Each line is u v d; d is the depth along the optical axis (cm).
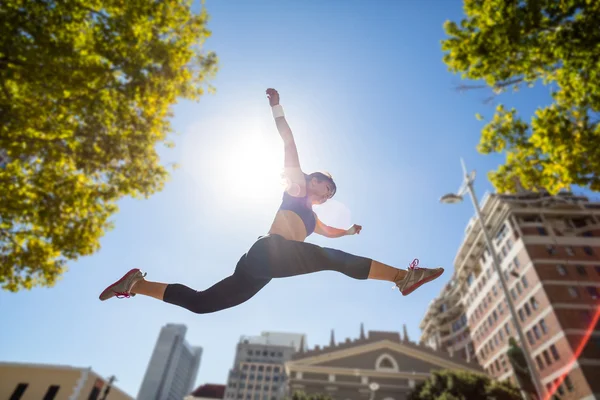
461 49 931
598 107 829
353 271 187
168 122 1019
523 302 3819
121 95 885
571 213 3962
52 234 899
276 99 222
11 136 773
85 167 905
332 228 258
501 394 2698
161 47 903
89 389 3119
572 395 3055
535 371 1417
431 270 189
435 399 2938
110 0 835
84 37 843
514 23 842
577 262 3644
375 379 3784
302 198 210
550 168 955
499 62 898
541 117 925
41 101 788
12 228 854
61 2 747
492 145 1030
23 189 846
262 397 10038
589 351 3061
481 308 4931
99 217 974
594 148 864
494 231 4431
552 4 802
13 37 671
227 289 189
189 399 7638
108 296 202
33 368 3070
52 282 949
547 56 856
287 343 11919
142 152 979
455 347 5869
